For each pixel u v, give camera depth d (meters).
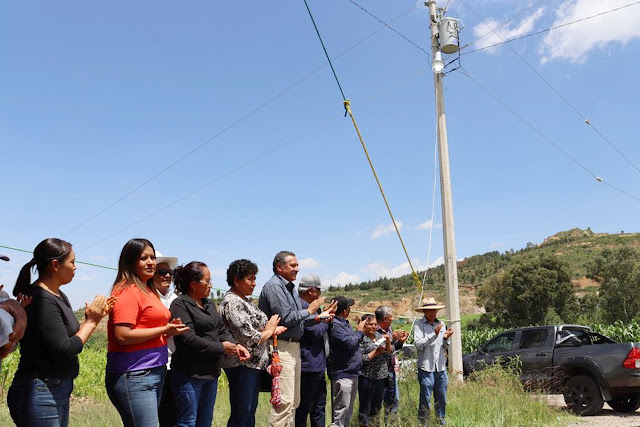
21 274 3.38
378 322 7.41
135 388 3.73
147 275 3.94
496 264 146.75
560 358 10.02
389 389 7.57
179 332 3.84
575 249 132.62
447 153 11.85
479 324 50.41
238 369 4.84
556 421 8.16
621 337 21.89
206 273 4.57
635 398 9.70
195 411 4.34
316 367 5.59
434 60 12.12
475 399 8.40
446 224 11.53
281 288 5.29
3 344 2.78
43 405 3.17
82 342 3.33
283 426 5.02
